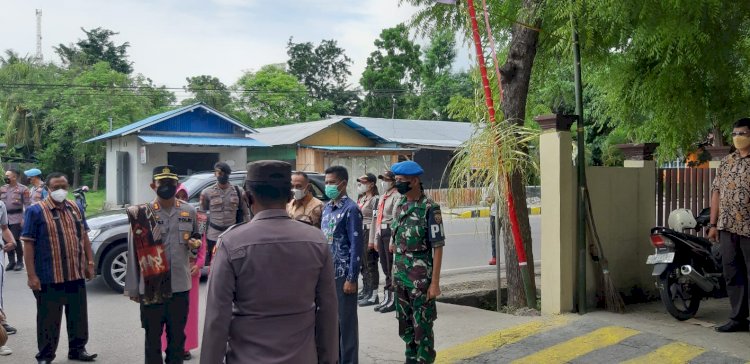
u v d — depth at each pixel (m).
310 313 3.14
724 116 9.96
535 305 7.61
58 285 5.97
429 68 41.75
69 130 37.12
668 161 11.07
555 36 8.16
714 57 8.86
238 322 3.00
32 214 5.84
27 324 7.69
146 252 5.18
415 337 5.25
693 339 6.08
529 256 7.88
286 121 43.72
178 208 5.45
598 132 21.20
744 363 5.38
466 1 8.32
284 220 3.16
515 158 7.34
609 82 10.21
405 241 5.24
